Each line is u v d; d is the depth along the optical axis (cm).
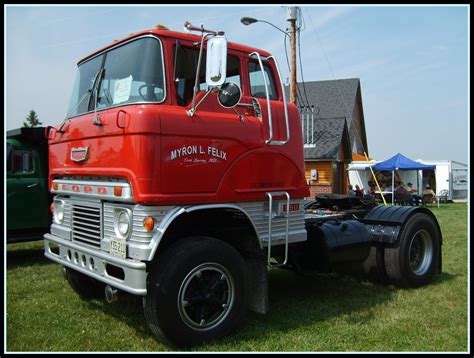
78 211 448
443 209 2009
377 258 600
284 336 422
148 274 380
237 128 416
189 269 378
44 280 636
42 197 816
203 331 391
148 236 362
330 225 541
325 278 648
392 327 448
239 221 437
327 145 2069
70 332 433
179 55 402
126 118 367
